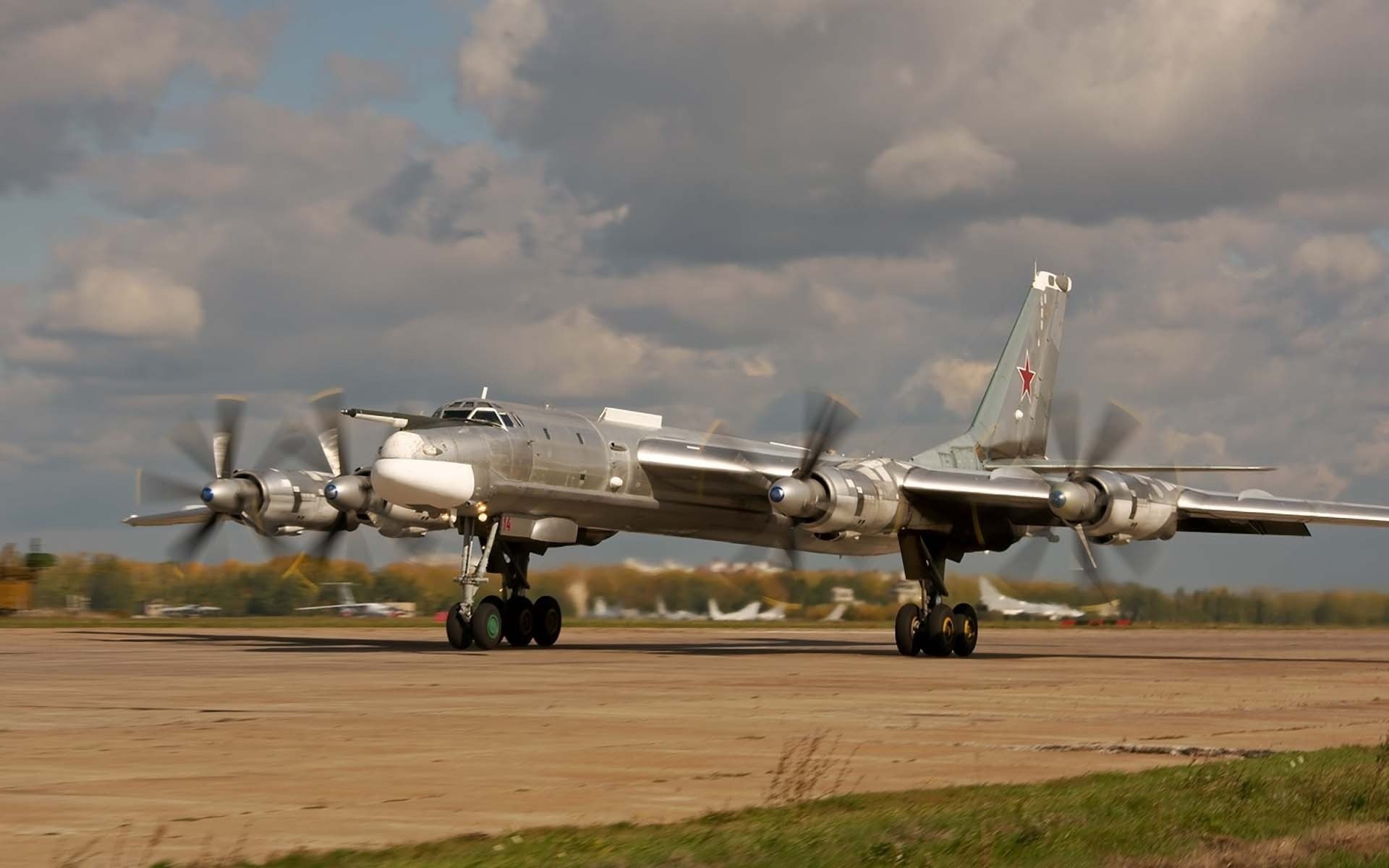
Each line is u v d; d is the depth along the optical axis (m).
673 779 22.62
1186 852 17.36
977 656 67.69
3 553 121.44
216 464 68.56
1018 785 22.16
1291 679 49.78
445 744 26.67
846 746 27.23
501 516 62.34
